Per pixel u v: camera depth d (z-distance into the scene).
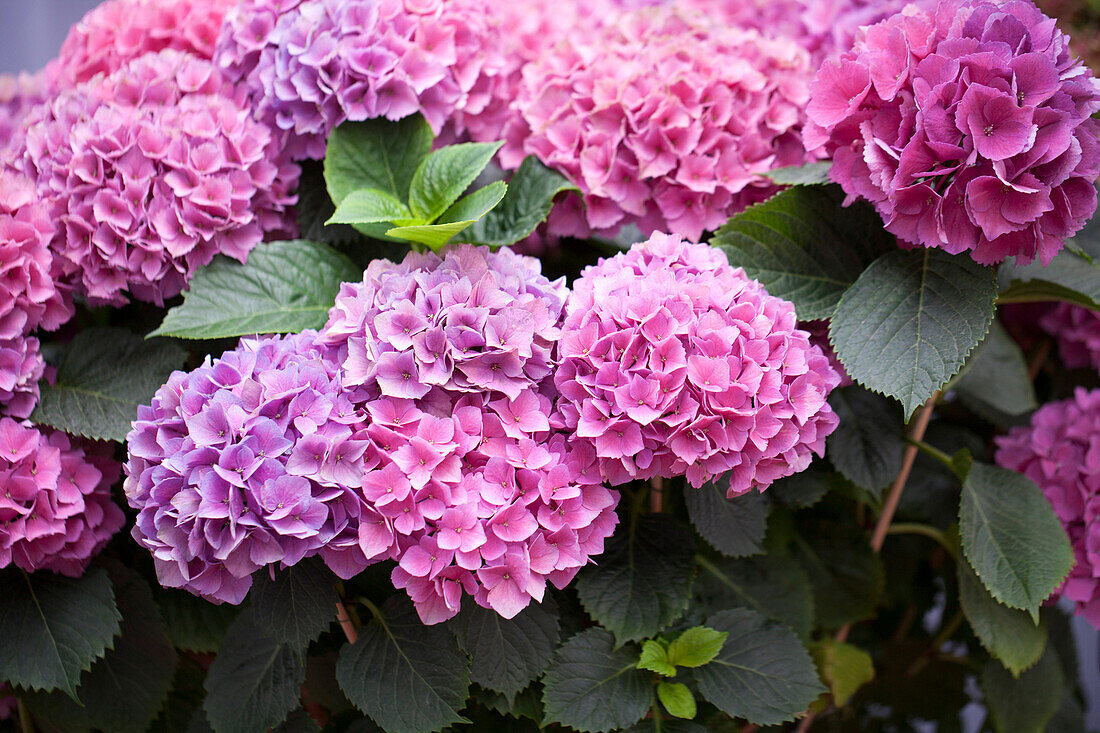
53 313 0.99
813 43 1.16
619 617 0.95
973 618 1.04
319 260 1.02
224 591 0.86
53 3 1.89
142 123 0.99
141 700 1.01
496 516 0.86
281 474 0.84
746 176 1.04
